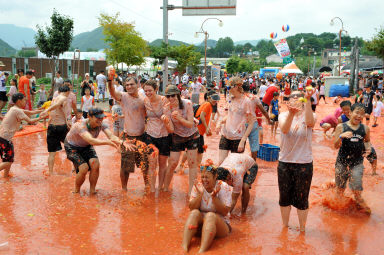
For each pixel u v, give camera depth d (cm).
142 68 3991
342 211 556
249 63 11262
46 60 5909
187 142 616
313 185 685
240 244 432
